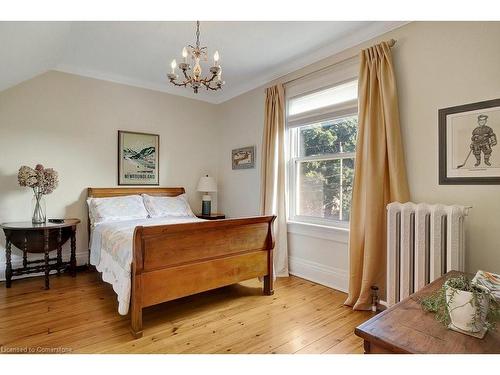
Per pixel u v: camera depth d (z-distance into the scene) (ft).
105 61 11.11
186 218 12.32
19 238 9.62
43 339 6.44
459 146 6.90
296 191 11.62
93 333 6.73
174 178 14.51
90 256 11.07
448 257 6.27
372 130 8.18
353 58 9.29
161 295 7.02
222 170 15.70
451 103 7.05
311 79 10.68
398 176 7.72
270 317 7.72
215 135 15.96
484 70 6.52
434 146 7.36
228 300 8.88
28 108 10.69
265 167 12.24
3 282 10.11
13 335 6.60
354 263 8.57
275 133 11.73
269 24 8.39
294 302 8.76
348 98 9.61
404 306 3.73
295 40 9.36
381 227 8.10
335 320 7.57
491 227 6.43
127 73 12.38
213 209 15.84
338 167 10.17
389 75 7.97
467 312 3.03
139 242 6.61
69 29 8.42
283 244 11.50
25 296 8.89
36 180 9.99
